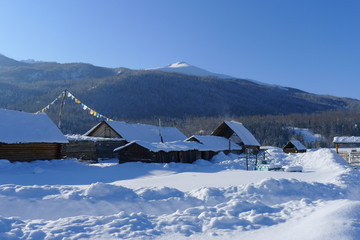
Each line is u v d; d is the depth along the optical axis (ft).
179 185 47.24
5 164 73.92
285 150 229.04
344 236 20.16
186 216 28.07
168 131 181.78
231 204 31.83
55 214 27.76
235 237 23.18
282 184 41.75
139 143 105.50
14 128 87.97
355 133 436.76
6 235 21.16
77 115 482.69
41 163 82.84
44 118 100.37
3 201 28.09
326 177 60.90
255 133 447.83
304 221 25.73
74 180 61.46
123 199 32.45
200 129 497.46
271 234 23.35
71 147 116.06
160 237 22.98
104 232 23.16
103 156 138.82
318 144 384.68
